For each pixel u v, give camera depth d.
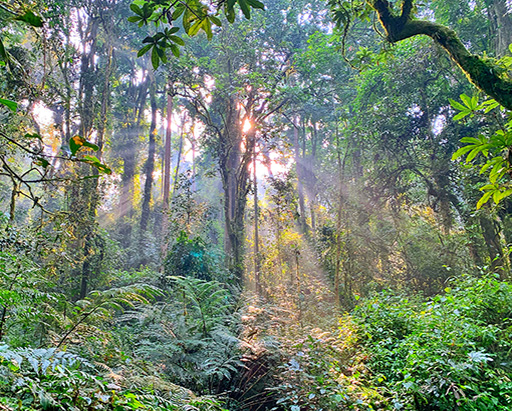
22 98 4.94
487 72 1.72
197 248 8.08
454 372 3.04
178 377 3.68
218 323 4.73
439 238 9.06
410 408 2.99
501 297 3.97
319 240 10.21
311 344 3.74
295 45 14.72
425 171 9.30
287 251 9.83
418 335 3.75
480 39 8.31
